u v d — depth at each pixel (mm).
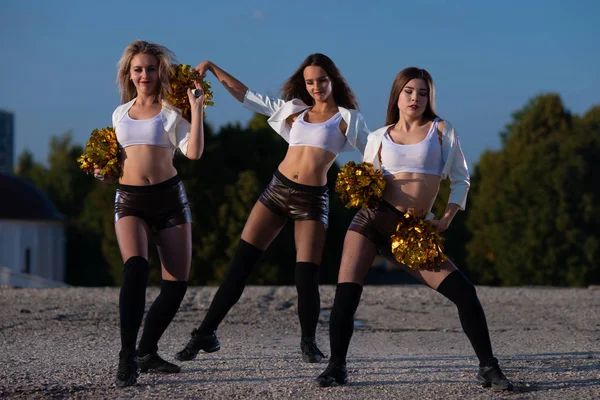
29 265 46625
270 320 9227
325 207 6098
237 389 4898
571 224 35344
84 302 10461
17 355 6512
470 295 4941
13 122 74562
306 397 4676
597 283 35438
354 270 5082
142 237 5293
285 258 29938
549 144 37094
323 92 6008
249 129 34188
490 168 42312
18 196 47281
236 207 31031
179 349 6961
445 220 5105
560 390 4871
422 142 5125
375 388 4922
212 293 11203
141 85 5512
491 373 4883
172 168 5488
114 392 4828
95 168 5422
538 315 9773
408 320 9352
